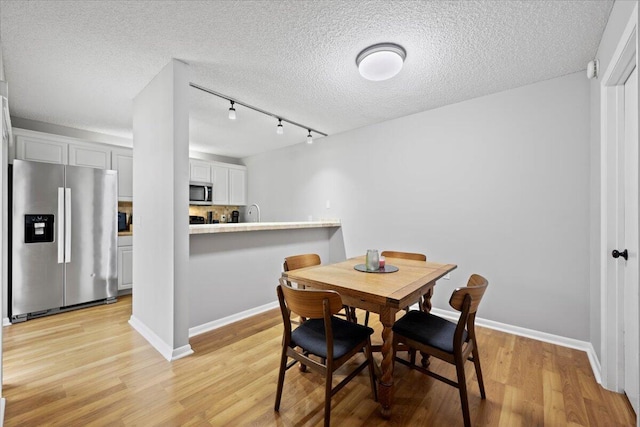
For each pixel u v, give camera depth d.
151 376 1.90
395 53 1.95
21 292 2.93
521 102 2.53
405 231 3.28
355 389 1.78
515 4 1.58
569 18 1.68
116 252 3.63
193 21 1.73
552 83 2.38
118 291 3.88
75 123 3.62
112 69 2.28
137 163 2.73
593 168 2.10
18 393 1.72
